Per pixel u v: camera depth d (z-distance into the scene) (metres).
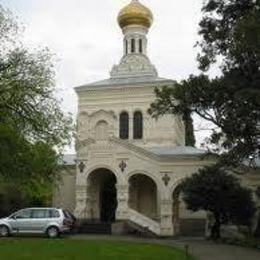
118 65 67.38
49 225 41.84
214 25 33.69
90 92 62.81
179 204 54.91
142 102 61.31
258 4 30.73
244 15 31.61
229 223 46.56
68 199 58.81
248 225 44.72
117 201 54.66
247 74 31.92
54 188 49.78
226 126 33.81
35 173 39.34
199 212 54.47
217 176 43.56
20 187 42.94
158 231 51.66
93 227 51.19
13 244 31.23
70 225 43.06
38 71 38.59
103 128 61.06
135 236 48.75
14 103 37.16
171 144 59.62
